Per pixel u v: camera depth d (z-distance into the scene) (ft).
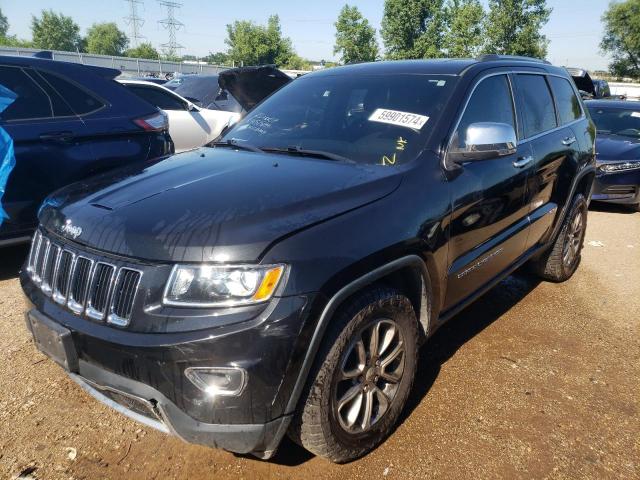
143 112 16.34
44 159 13.97
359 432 7.62
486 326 12.57
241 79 24.32
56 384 9.61
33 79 14.26
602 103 30.58
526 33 115.44
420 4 128.06
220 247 6.30
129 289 6.53
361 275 7.04
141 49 274.77
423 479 7.63
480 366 10.73
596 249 19.35
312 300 6.43
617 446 8.45
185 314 6.21
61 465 7.69
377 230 7.38
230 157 9.59
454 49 123.65
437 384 10.03
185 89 38.96
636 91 161.79
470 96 10.06
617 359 11.23
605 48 193.98
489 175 9.91
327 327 6.82
